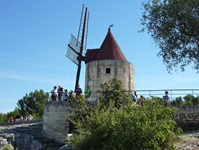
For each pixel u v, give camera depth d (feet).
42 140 62.23
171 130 36.99
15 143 65.51
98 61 90.94
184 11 41.75
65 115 67.62
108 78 89.25
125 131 34.06
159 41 46.65
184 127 59.11
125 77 90.17
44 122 68.74
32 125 76.23
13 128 73.56
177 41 44.62
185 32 43.14
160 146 34.88
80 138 39.70
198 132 51.75
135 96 63.21
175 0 43.27
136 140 33.47
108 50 95.96
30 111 191.93
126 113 35.68
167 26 44.19
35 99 195.11
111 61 90.38
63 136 62.13
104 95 56.90
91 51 101.55
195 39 43.86
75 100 56.59
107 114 39.45
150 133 33.30
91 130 38.52
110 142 34.04
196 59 45.44
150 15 46.21
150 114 35.32
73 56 103.04
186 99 68.28
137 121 34.09
